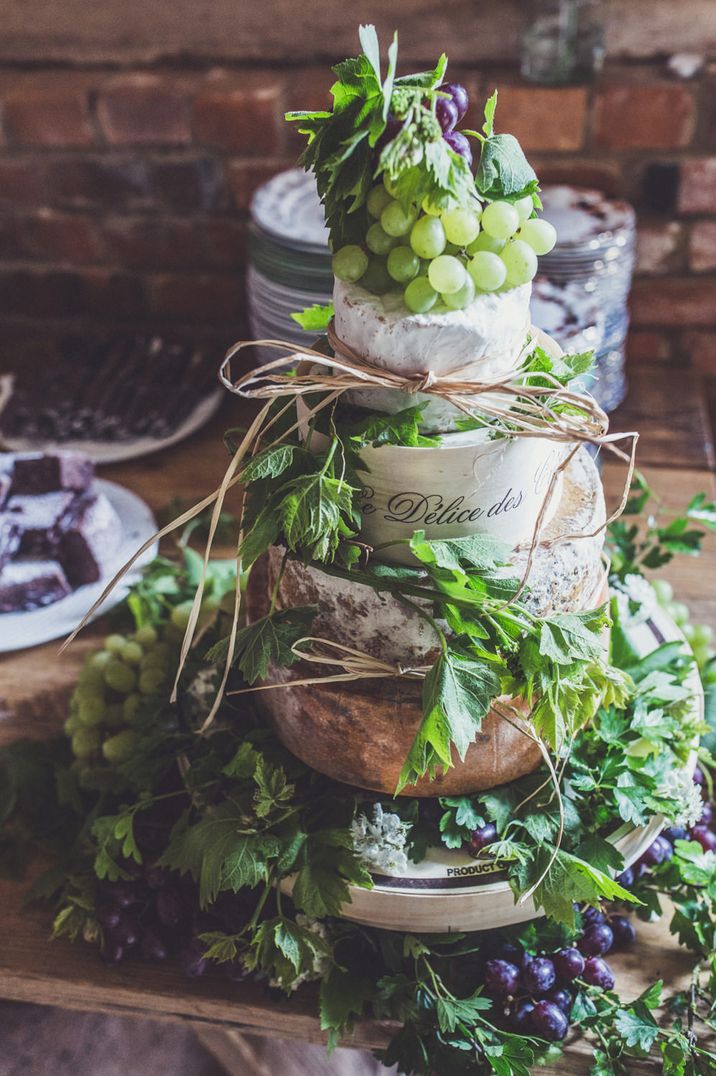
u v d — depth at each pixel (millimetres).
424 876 747
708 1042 785
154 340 1556
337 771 779
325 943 771
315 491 641
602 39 1305
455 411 662
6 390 1521
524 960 780
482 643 676
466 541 667
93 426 1422
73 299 1632
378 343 635
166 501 1326
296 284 1230
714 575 1190
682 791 813
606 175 1396
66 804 957
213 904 820
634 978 829
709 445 1365
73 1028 1269
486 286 632
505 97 1352
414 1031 759
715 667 1023
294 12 1370
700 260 1436
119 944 828
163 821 884
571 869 730
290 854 750
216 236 1531
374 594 688
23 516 1192
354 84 611
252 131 1425
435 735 646
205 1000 811
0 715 1065
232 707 880
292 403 718
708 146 1355
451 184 590
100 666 1018
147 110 1427
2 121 1467
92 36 1427
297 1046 1246
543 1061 758
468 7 1327
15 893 905
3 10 1421
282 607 783
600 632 713
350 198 640
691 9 1283
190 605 1051
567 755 777
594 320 1208
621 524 1062
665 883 846
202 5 1381
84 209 1537
